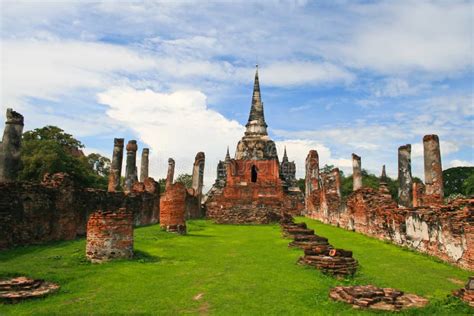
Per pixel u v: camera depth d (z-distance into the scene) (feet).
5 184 51.83
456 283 37.60
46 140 136.15
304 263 44.39
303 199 162.71
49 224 58.70
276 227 106.22
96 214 45.80
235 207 148.15
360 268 43.42
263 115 216.95
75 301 31.04
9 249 50.55
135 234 70.59
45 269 39.68
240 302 30.60
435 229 51.44
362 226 81.41
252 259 49.47
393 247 61.05
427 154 70.79
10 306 29.60
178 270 42.52
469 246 43.21
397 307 28.84
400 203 84.69
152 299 31.55
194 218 146.00
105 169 191.52
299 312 28.14
